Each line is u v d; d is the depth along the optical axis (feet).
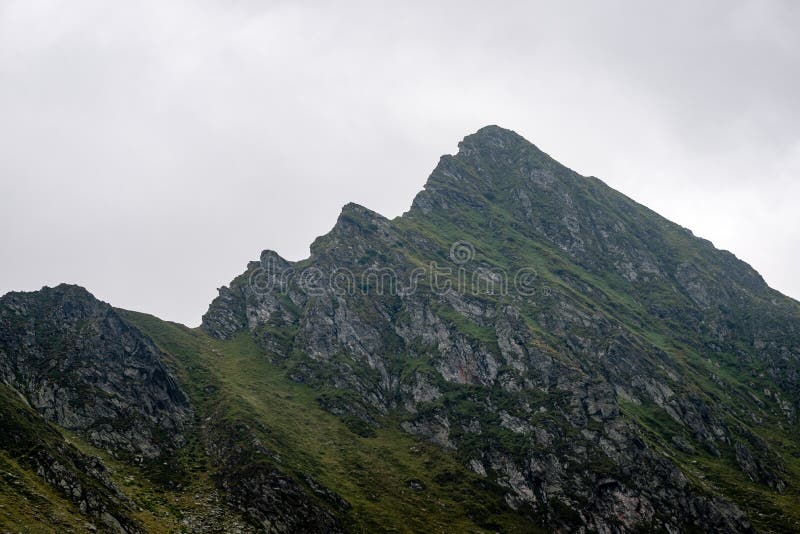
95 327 491.31
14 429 315.17
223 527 341.41
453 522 407.23
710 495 437.99
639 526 419.13
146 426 434.71
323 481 413.39
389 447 498.69
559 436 482.69
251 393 527.40
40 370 443.32
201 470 405.80
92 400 433.48
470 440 500.74
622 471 451.94
